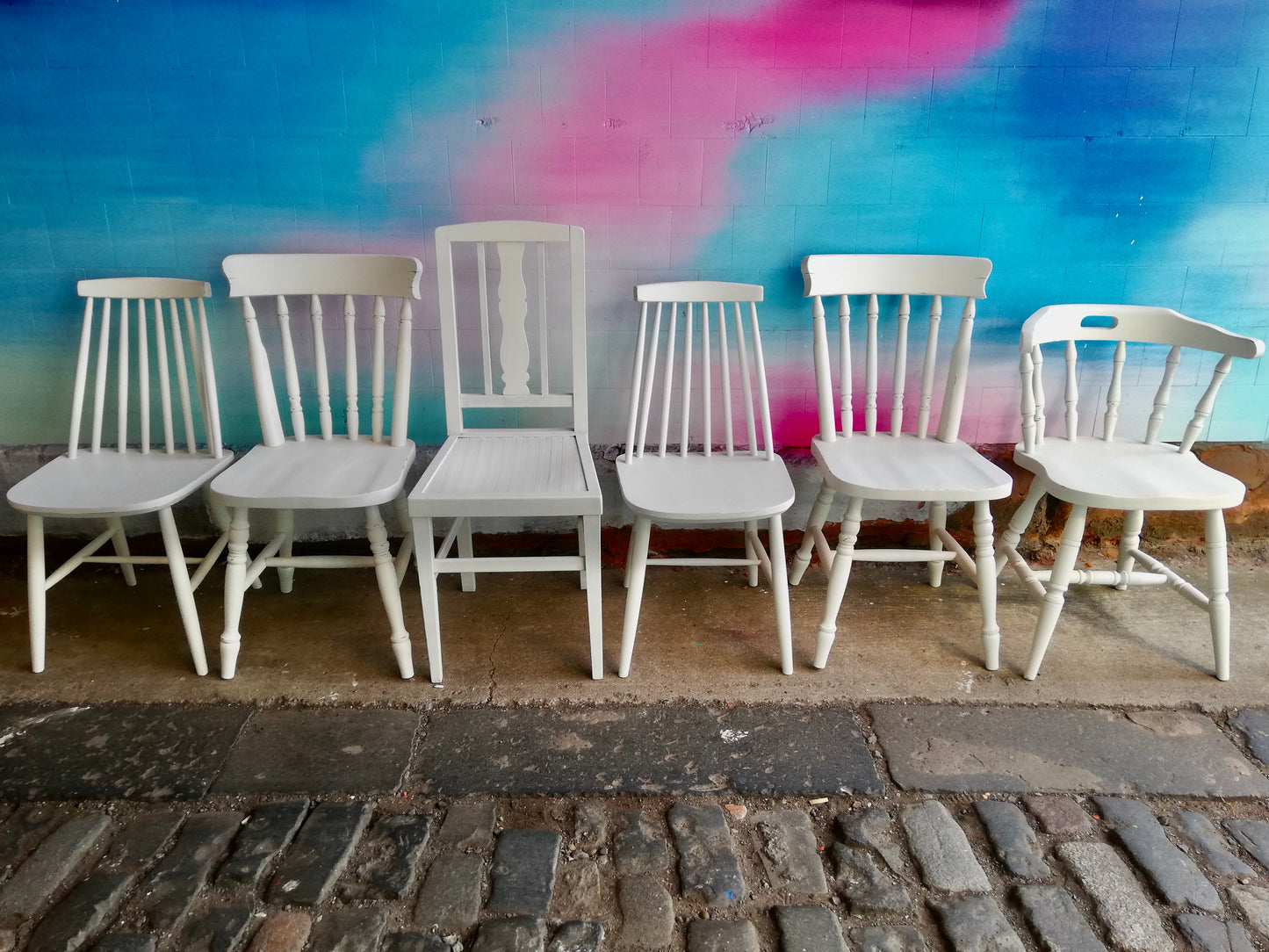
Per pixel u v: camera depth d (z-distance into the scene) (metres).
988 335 2.23
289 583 2.21
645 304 1.92
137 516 2.37
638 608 1.80
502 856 1.38
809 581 2.31
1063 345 2.24
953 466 1.87
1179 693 1.80
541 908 1.29
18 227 2.07
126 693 1.79
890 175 2.08
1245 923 1.26
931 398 2.21
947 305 2.21
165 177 2.04
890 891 1.32
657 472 1.91
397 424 1.98
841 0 1.93
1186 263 2.16
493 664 1.91
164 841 1.41
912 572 2.34
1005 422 2.33
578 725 1.70
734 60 1.98
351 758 1.60
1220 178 2.09
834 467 1.86
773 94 2.01
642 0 1.93
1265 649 1.96
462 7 1.93
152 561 1.81
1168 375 1.96
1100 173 2.08
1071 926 1.25
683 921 1.27
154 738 1.65
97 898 1.29
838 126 2.03
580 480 1.74
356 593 2.22
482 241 1.87
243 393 2.26
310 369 2.24
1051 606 1.79
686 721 1.71
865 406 2.21
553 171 2.06
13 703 1.75
